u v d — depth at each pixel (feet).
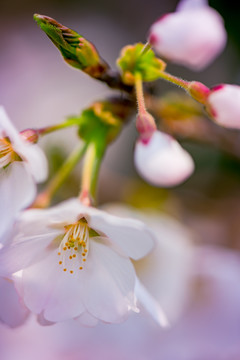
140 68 0.58
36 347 0.79
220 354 0.76
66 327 0.78
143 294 0.55
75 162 0.61
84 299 0.53
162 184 0.55
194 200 0.90
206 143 0.77
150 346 0.77
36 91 1.09
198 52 0.55
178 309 0.72
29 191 0.53
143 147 0.54
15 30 1.15
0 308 0.54
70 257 0.54
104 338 0.78
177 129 0.72
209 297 0.77
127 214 0.75
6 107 1.08
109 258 0.53
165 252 0.72
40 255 0.53
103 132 0.60
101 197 0.87
